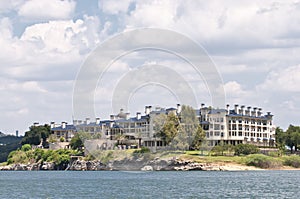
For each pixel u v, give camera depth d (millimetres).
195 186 121688
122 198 96938
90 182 141750
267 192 105938
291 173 182125
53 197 102375
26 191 117938
